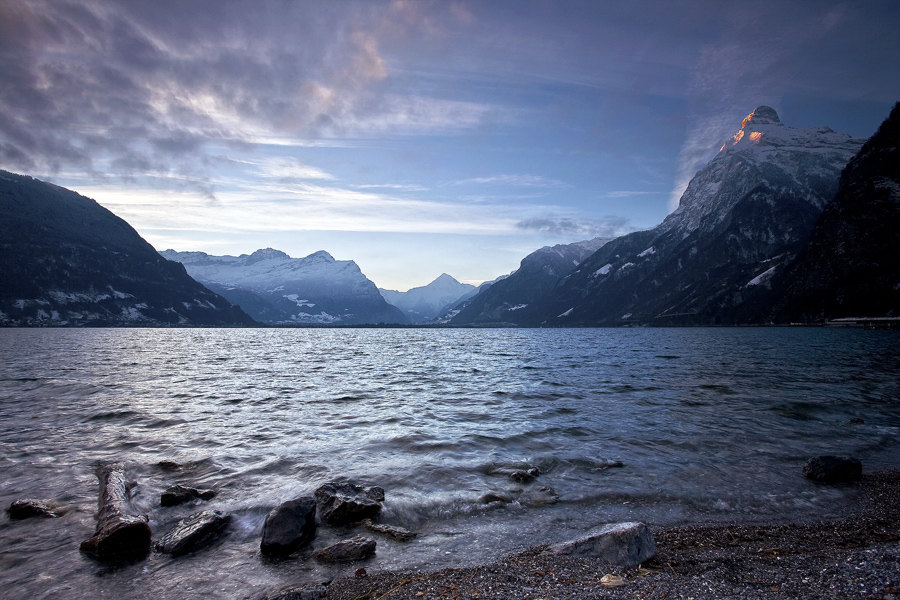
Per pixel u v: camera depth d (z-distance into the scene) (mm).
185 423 19641
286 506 9469
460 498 11344
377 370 44344
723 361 50906
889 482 12438
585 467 13758
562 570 7793
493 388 30531
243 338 147125
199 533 9133
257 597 7223
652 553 8234
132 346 88312
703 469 13539
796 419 20234
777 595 6723
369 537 9305
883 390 28422
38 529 9609
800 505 10953
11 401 24844
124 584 7625
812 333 132125
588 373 39656
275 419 20562
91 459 14430
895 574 7191
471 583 7402
